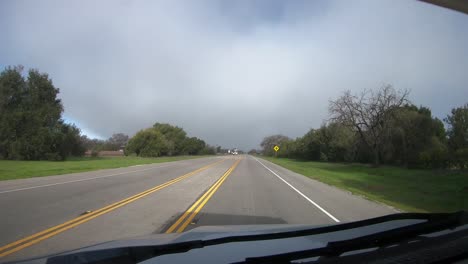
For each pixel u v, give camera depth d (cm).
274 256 315
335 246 344
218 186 2144
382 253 340
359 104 5147
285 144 12006
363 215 1194
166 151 10562
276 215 1172
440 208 1543
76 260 361
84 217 1053
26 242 750
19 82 5797
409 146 4891
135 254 364
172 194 1694
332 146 6744
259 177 2983
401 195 2042
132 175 2845
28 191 1638
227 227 584
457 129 4806
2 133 5416
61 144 5797
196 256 338
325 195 1819
